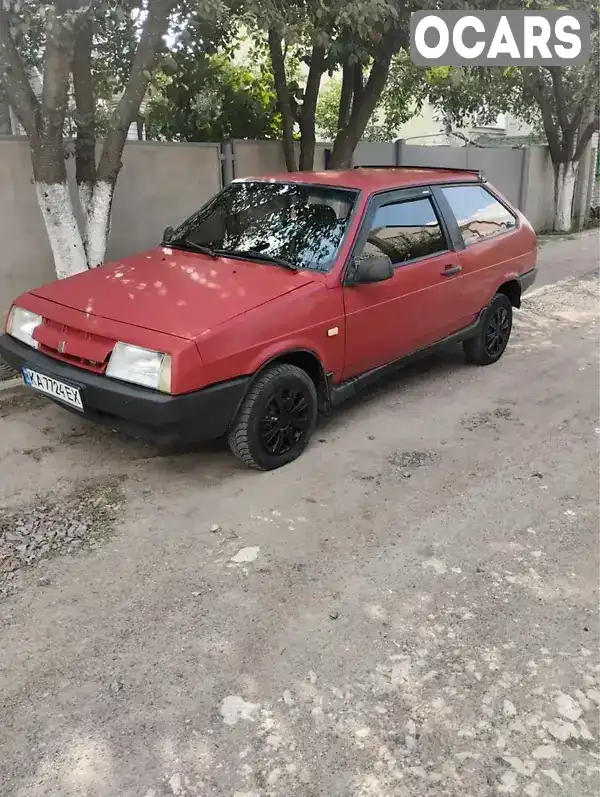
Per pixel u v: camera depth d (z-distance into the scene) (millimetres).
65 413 5160
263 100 9406
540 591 3311
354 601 3207
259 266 4602
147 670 2775
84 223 6633
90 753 2404
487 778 2352
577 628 3064
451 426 5188
